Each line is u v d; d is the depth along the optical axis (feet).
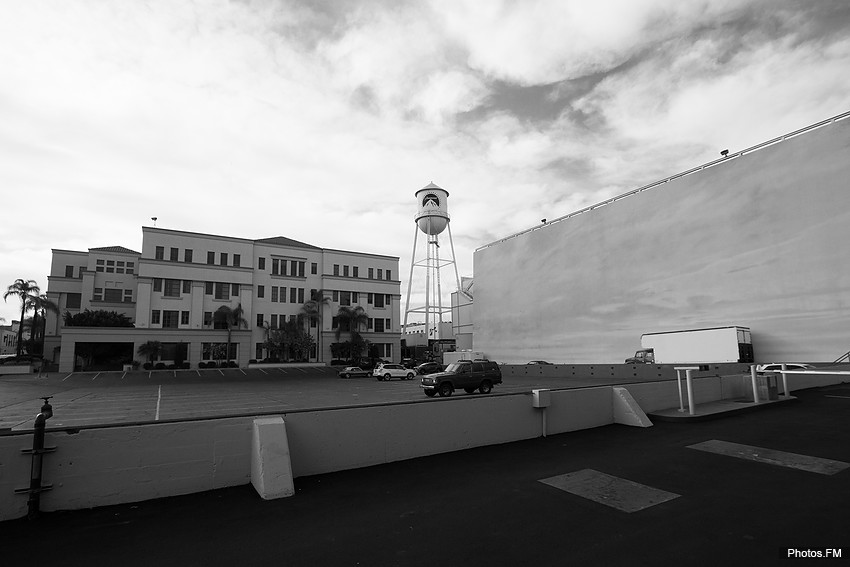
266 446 19.19
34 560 13.04
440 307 235.20
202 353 176.86
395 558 13.04
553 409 31.27
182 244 182.19
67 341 159.22
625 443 27.96
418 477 21.30
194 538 14.55
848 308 83.30
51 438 16.58
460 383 72.43
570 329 144.46
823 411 37.55
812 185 89.45
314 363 187.52
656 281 118.11
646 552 13.02
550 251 153.99
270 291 197.47
